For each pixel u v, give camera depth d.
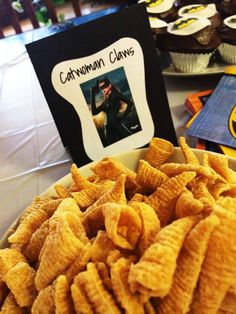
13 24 0.64
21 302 0.12
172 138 0.22
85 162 0.21
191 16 0.30
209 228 0.10
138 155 0.19
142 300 0.10
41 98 0.33
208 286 0.11
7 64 0.43
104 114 0.20
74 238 0.12
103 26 0.19
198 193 0.13
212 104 0.23
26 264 0.13
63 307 0.11
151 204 0.13
